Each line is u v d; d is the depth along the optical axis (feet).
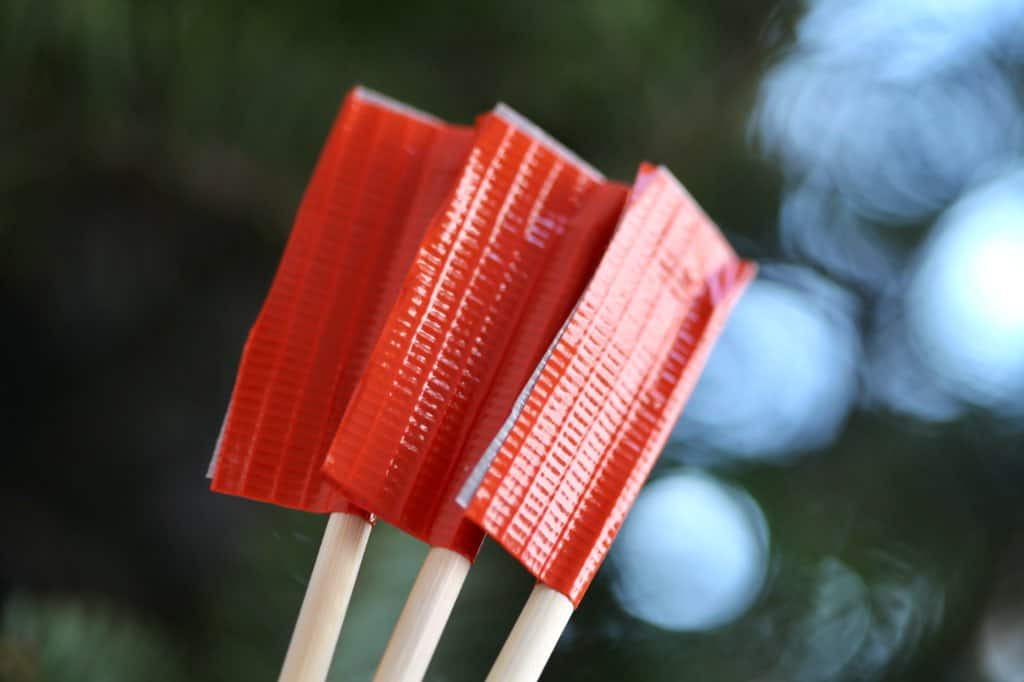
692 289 1.28
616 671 2.42
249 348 1.29
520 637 1.25
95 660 2.10
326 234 1.30
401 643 1.26
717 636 2.50
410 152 1.31
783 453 2.81
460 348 1.27
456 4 2.64
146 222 3.41
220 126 2.72
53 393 3.42
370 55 2.71
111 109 2.70
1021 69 2.97
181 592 3.31
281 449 1.29
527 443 1.24
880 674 2.62
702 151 2.90
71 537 3.30
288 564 2.13
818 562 2.61
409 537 2.01
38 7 2.49
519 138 1.28
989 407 2.90
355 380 1.29
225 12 2.58
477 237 1.27
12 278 3.33
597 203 1.28
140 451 3.43
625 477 1.27
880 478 2.82
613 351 1.26
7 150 2.80
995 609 2.75
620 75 2.74
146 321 3.48
